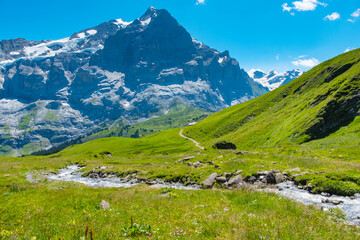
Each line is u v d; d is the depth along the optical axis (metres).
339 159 37.09
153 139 189.25
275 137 87.44
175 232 10.13
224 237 9.58
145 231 9.91
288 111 110.94
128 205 15.87
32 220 11.77
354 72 85.44
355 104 67.88
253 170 27.86
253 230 9.99
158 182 35.47
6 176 37.47
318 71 148.00
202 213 13.53
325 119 70.50
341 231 10.49
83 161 79.94
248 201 16.27
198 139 166.75
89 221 11.56
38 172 53.22
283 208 14.12
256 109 161.12
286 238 9.19
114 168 51.97
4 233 9.54
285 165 29.69
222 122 181.00
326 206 16.83
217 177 28.22
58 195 17.92
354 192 18.86
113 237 9.28
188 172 34.50
